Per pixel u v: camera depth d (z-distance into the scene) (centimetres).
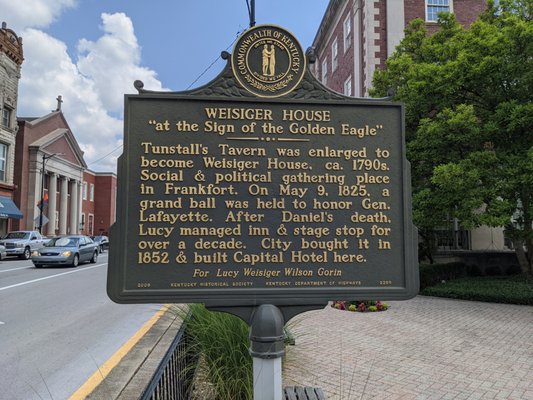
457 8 1947
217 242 322
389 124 346
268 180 332
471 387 521
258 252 324
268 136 336
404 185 339
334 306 1044
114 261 309
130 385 425
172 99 330
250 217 327
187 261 318
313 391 402
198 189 326
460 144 1173
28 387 509
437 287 1253
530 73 1086
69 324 848
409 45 1482
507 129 1084
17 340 725
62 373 557
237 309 317
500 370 584
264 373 307
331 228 332
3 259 2747
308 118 340
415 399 482
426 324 871
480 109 1216
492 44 1098
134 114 327
